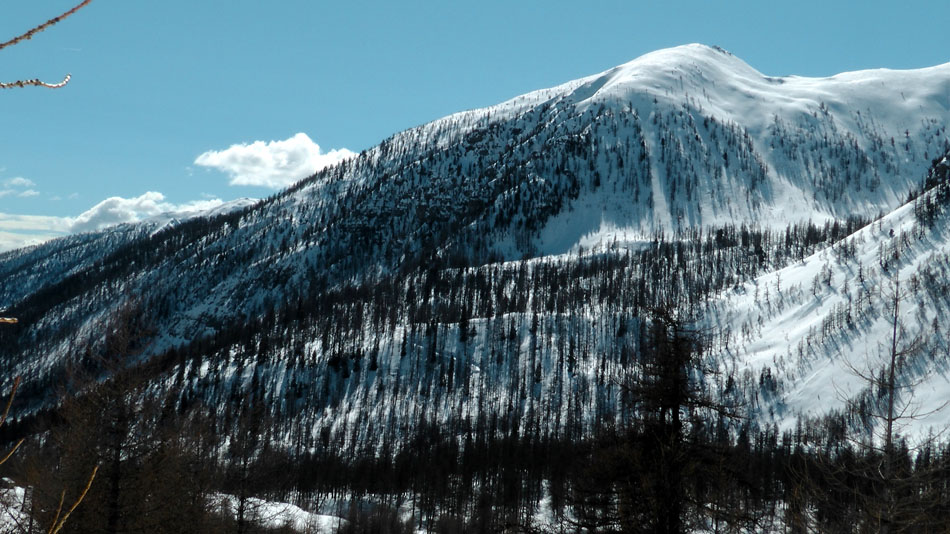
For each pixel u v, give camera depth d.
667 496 18.61
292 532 38.69
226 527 29.06
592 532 19.67
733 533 17.31
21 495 20.38
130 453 21.34
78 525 19.30
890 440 14.16
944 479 13.41
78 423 20.48
